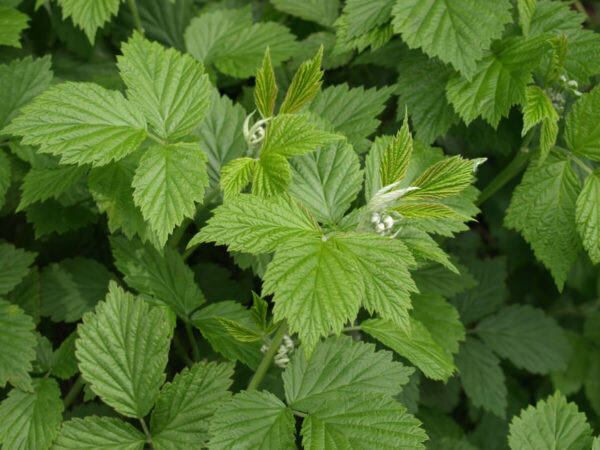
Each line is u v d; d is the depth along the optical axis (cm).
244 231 52
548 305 100
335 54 68
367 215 54
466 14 65
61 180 63
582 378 89
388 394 57
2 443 59
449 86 66
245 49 77
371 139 80
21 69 68
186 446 57
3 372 61
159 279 65
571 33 67
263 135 58
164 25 85
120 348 58
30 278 70
